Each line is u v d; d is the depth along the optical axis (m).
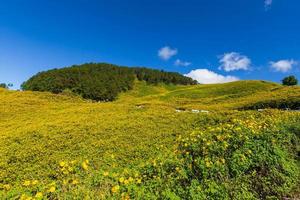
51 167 15.73
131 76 177.75
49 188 10.02
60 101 47.25
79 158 16.53
